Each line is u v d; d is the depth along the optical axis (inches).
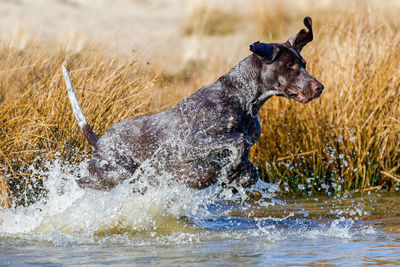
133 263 287.3
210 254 304.2
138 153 371.9
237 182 360.2
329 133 517.0
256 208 442.9
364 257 288.0
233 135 343.9
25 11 1323.8
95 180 378.0
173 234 361.4
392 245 314.3
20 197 430.6
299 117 526.9
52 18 1290.6
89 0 1535.4
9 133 442.0
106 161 373.7
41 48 542.9
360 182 506.3
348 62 546.0
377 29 595.8
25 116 459.2
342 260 282.7
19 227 380.2
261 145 521.7
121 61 518.3
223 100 356.8
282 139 518.9
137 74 550.6
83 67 509.0
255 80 360.8
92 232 370.9
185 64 748.0
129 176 370.0
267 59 353.1
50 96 469.7
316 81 351.6
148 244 336.5
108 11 1437.0
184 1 1644.9
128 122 380.5
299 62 357.4
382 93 524.7
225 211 432.1
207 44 1033.5
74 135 469.1
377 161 511.2
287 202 464.8
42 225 380.2
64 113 471.8
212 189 409.1
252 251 309.0
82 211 383.9
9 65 520.1
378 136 509.4
